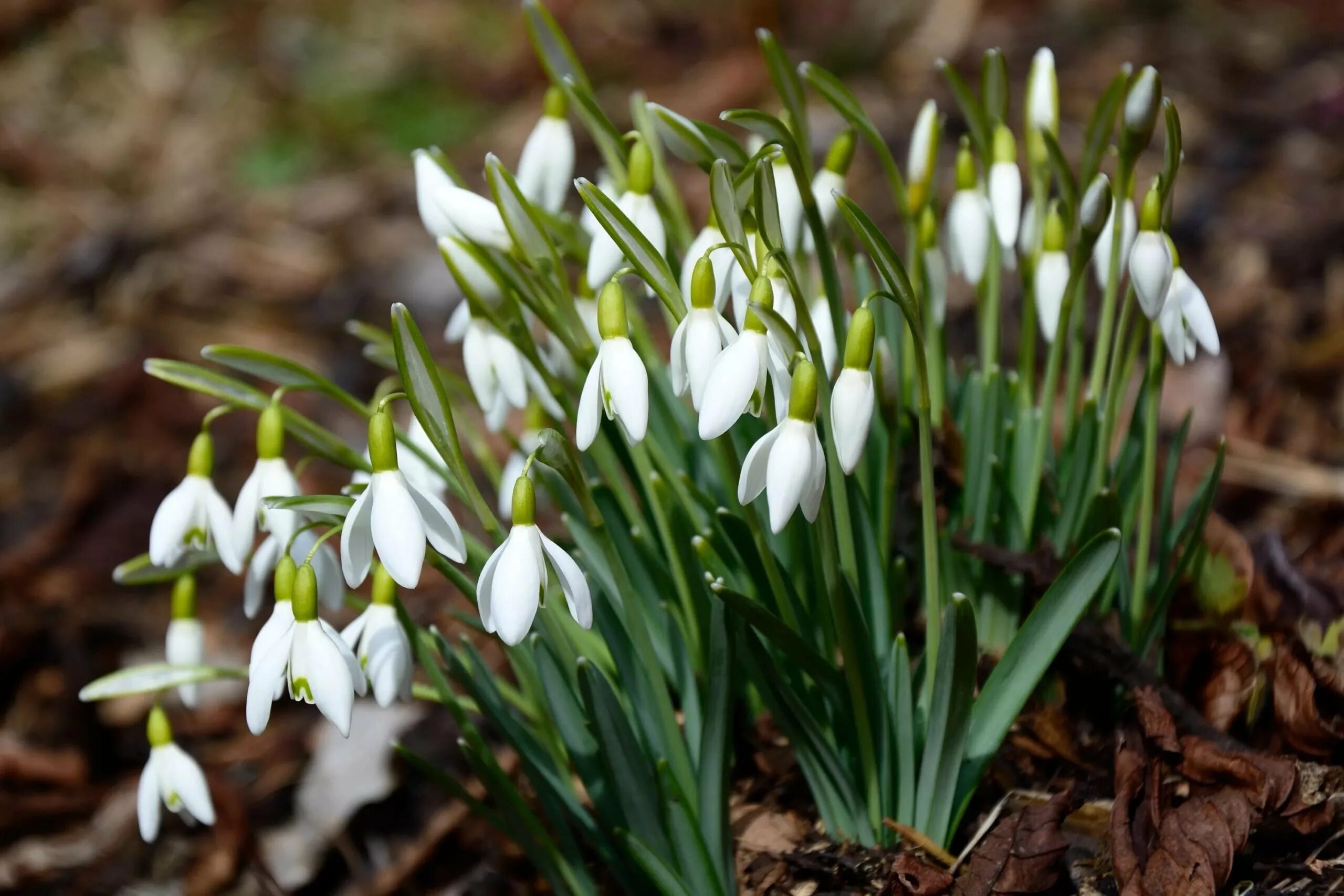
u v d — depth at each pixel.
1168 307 0.57
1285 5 1.50
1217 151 1.18
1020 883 0.58
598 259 0.58
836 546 0.58
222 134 1.70
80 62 1.85
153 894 0.71
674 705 0.65
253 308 1.30
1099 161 0.59
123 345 1.25
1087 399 0.60
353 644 0.58
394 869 0.70
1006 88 0.60
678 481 0.60
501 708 0.59
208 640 0.89
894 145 1.33
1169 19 1.53
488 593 0.54
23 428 1.15
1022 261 0.62
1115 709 0.61
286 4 1.98
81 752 0.79
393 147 1.66
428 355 0.54
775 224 0.56
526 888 0.67
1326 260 0.97
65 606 0.92
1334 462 0.79
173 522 0.59
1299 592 0.62
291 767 0.76
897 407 0.58
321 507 0.56
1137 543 0.64
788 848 0.61
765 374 0.53
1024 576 0.62
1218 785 0.58
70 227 1.50
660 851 0.58
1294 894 0.57
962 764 0.58
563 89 0.61
